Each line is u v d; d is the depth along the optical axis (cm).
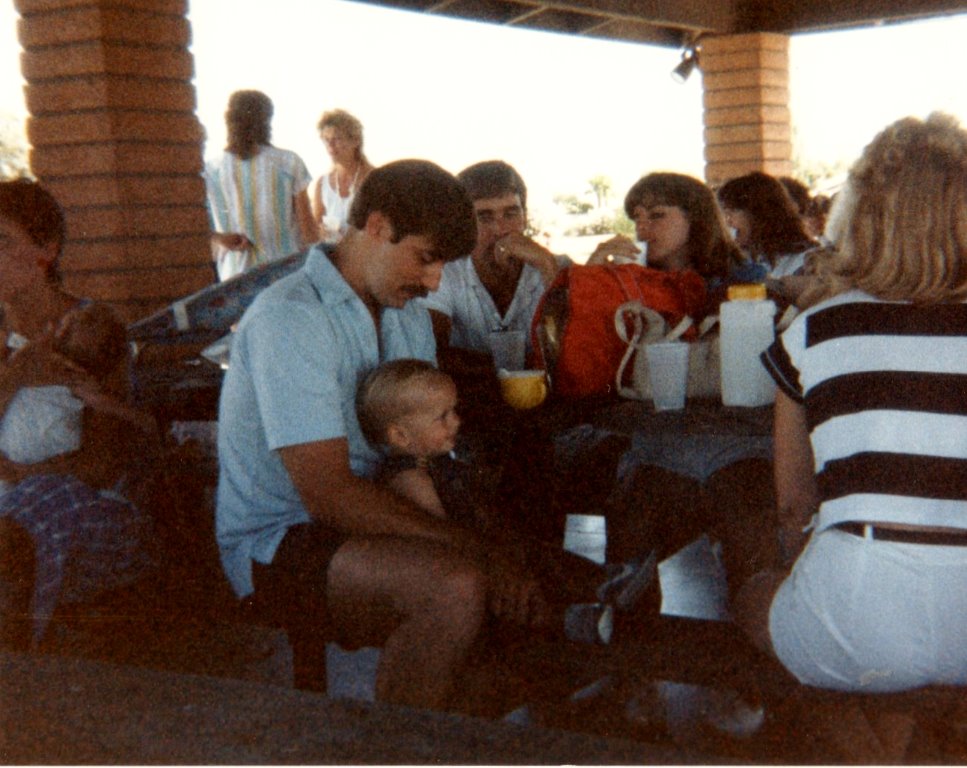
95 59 509
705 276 366
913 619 175
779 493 210
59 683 173
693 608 353
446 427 234
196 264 552
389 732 151
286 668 296
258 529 237
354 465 243
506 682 250
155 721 158
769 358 202
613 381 297
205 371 370
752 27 893
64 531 248
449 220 230
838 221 192
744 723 254
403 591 209
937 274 178
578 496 303
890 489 176
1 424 262
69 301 276
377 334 251
